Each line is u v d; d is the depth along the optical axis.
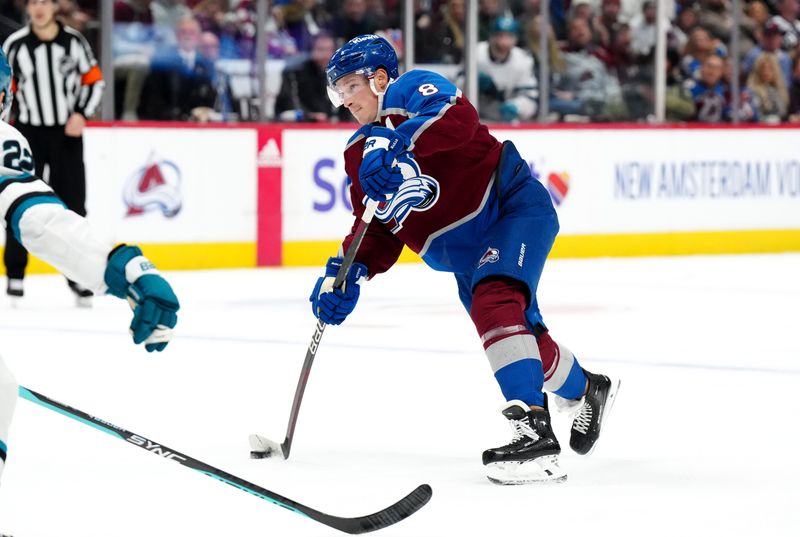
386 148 9.77
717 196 36.31
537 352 10.33
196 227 31.03
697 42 37.94
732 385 15.38
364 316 22.27
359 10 34.12
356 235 10.38
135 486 10.04
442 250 10.82
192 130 30.78
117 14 31.64
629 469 10.80
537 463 10.27
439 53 35.00
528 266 10.41
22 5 30.77
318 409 13.72
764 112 39.16
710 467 10.88
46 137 24.52
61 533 8.63
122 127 29.89
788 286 27.59
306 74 34.00
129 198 30.03
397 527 8.77
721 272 30.69
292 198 32.12
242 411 13.61
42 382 15.45
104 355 17.78
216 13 32.66
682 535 8.59
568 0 36.53
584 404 11.20
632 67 37.41
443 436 12.26
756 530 8.73
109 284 6.37
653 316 22.39
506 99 35.91
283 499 8.03
